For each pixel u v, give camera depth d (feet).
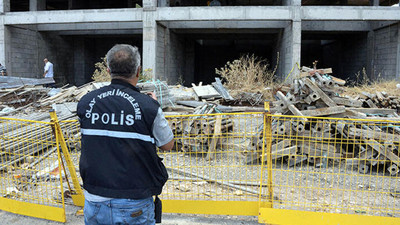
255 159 17.95
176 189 14.39
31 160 18.37
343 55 71.00
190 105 31.35
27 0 82.84
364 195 14.02
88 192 6.74
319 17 46.96
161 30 52.90
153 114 6.68
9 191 13.96
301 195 13.87
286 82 48.06
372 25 56.08
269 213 11.10
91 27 60.29
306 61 85.87
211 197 12.92
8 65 55.26
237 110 30.60
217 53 86.53
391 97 28.17
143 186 6.70
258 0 81.66
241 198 13.30
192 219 11.64
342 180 15.72
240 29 58.44
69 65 71.41
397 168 15.79
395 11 45.96
